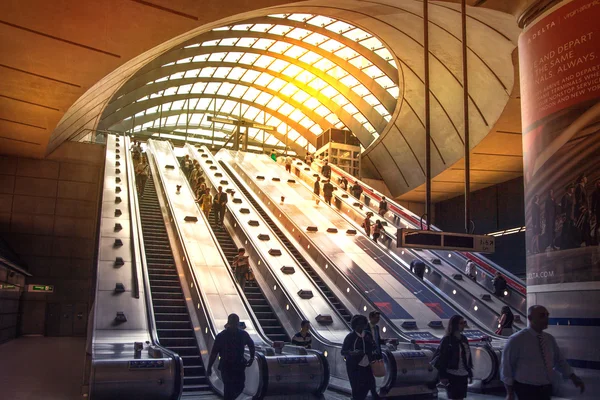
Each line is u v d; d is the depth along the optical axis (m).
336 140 37.06
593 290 7.78
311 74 37.25
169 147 28.72
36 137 21.56
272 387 8.77
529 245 8.89
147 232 17.95
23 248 24.52
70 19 11.67
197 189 21.69
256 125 36.72
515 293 17.00
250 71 38.81
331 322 12.65
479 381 10.59
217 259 15.22
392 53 26.39
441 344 7.00
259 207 22.56
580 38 8.23
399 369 9.48
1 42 12.80
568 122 8.31
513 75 19.41
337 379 10.58
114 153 25.27
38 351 16.58
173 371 8.17
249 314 12.19
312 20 29.27
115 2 11.01
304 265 17.20
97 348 9.40
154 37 12.47
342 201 24.58
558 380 8.02
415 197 34.25
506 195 29.09
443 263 18.66
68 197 25.52
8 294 20.19
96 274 13.29
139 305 12.09
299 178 29.12
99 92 19.77
